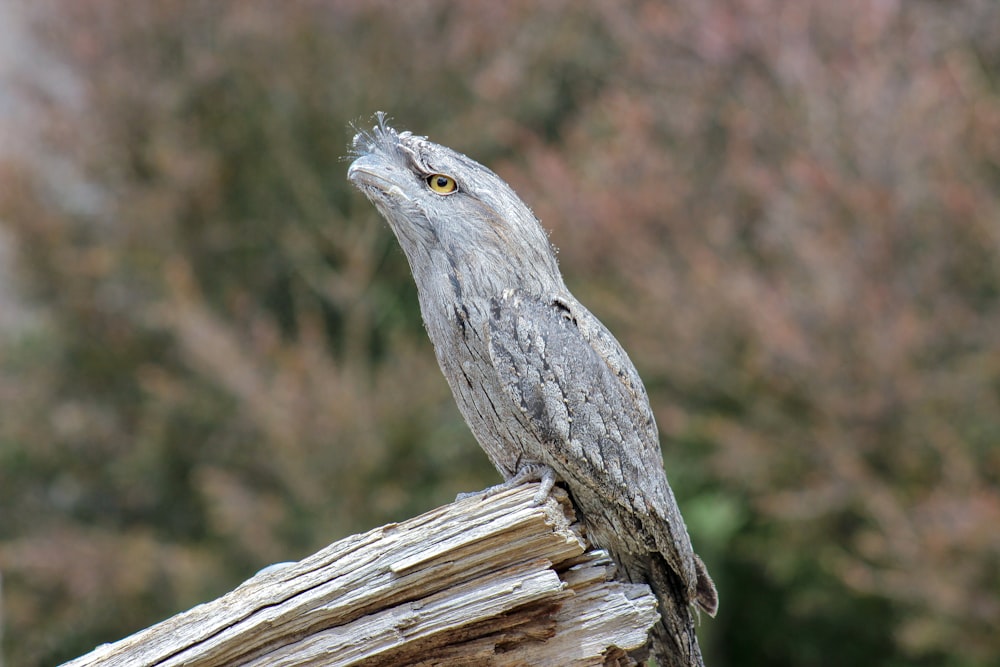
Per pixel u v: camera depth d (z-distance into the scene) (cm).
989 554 1247
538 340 549
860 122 1388
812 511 1393
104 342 1727
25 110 1706
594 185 1470
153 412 1650
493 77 1692
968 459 1319
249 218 1766
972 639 1301
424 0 1675
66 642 1566
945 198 1323
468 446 1527
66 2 1622
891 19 1477
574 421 548
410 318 1730
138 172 1730
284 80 1678
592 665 522
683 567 580
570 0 1728
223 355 1480
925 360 1364
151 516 1741
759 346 1366
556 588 502
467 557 504
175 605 1538
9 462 1688
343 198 1736
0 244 1739
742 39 1491
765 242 1434
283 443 1450
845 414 1359
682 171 1520
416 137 586
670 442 1586
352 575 509
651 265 1440
